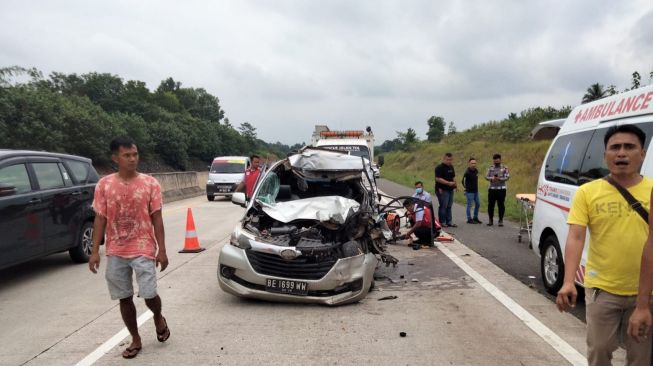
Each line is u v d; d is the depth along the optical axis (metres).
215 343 4.54
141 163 43.12
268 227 6.29
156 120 56.66
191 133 56.66
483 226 12.04
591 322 3.03
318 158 8.00
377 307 5.64
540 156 30.16
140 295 4.19
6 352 4.39
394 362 4.10
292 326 4.99
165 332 4.52
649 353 2.89
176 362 4.12
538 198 6.71
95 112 36.03
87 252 8.36
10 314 5.50
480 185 24.67
